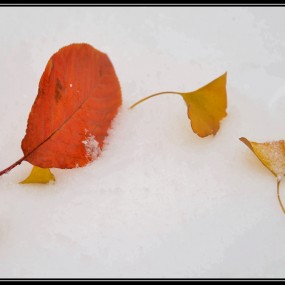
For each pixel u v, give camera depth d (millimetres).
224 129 492
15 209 453
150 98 507
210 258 434
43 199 458
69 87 453
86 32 553
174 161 475
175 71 528
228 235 443
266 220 449
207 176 469
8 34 549
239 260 433
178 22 562
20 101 507
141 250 437
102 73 460
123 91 511
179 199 458
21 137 489
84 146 465
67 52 449
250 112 502
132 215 451
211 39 550
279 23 561
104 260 433
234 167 473
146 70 528
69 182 466
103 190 462
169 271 429
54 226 446
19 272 428
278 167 464
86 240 440
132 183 465
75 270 429
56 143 458
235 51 542
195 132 473
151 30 556
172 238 441
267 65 533
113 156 477
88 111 461
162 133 489
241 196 460
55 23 559
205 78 525
